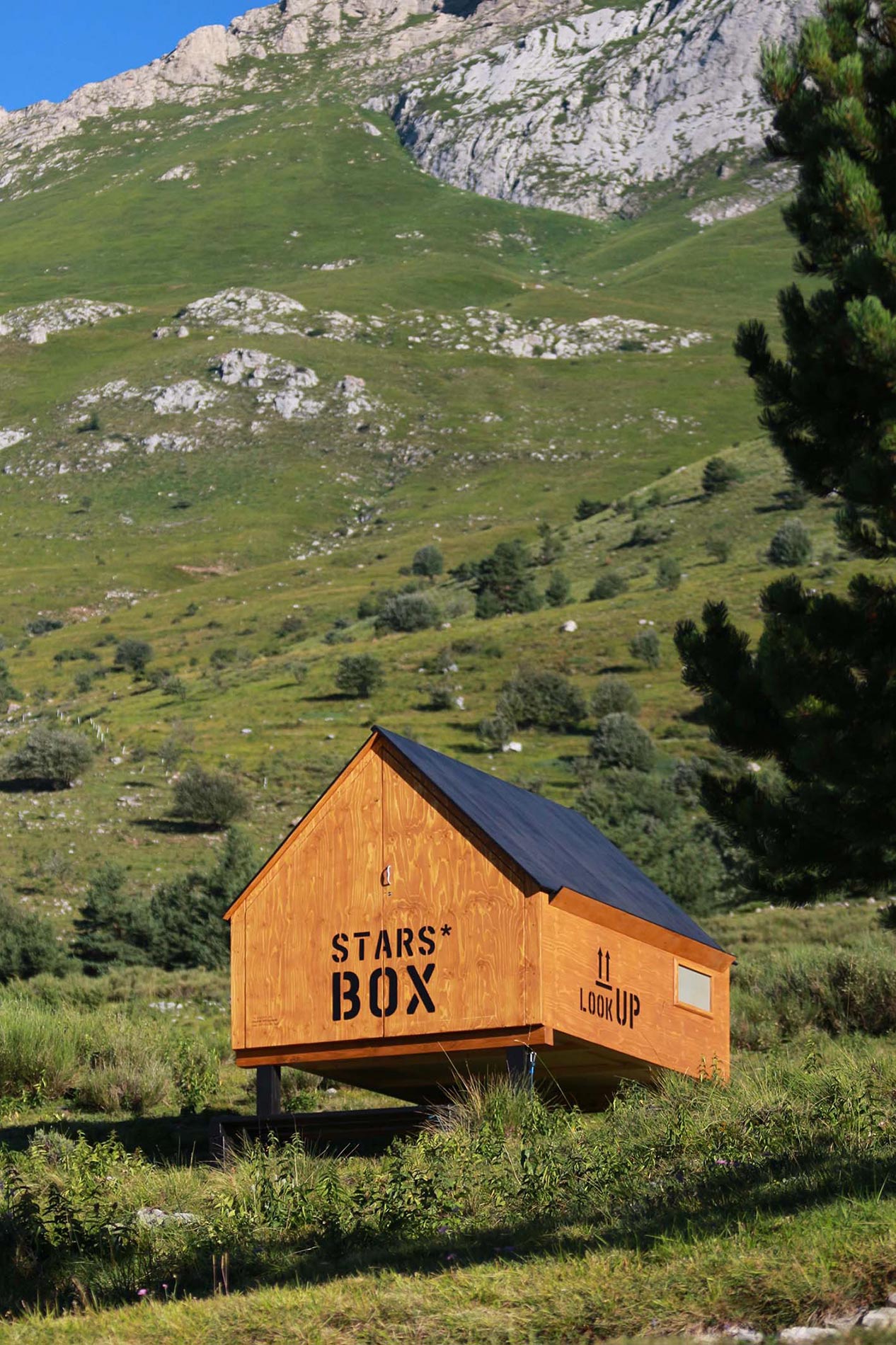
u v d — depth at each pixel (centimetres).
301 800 12569
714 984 2830
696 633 2738
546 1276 1291
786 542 18512
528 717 14438
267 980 2512
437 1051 2369
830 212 2462
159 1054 3566
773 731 2658
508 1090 2306
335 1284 1380
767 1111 2050
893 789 2380
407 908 2420
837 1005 3638
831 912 6625
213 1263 1513
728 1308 1133
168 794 12925
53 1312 1447
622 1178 1775
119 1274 1603
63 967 7694
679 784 11044
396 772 2475
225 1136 2494
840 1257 1179
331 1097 3338
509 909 2341
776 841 2627
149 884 9844
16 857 10712
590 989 2423
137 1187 2067
